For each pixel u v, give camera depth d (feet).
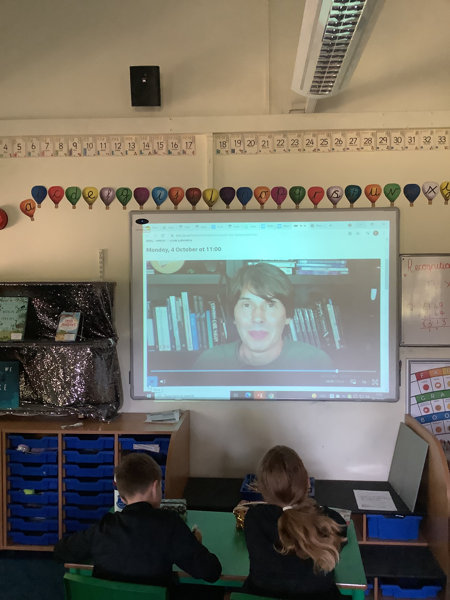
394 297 9.27
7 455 9.05
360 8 5.63
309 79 7.52
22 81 9.71
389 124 9.25
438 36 9.36
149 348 9.58
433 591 7.79
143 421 9.13
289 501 5.02
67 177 9.70
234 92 9.55
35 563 8.80
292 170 9.45
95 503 8.90
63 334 9.04
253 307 9.43
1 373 9.50
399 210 9.30
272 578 4.68
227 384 9.52
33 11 9.71
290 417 9.55
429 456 8.20
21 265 9.78
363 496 8.67
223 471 9.65
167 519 5.02
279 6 9.46
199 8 9.58
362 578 5.15
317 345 9.39
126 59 9.66
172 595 5.40
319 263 9.36
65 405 9.47
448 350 9.34
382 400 9.33
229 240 9.46
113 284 9.54
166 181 9.60
